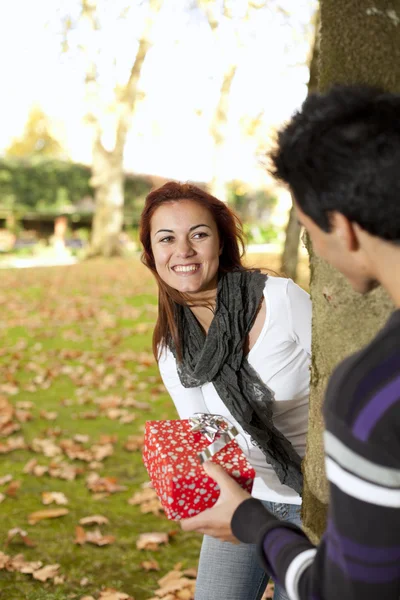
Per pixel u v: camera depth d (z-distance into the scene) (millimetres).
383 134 834
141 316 10242
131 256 20531
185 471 1387
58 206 27094
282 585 1004
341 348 1256
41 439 4754
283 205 30906
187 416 1959
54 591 2947
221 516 1206
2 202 26109
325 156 860
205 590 1833
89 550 3297
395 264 876
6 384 6207
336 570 856
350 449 828
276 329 1776
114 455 4500
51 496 3828
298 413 1856
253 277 1809
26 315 10203
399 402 808
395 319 868
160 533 3432
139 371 6738
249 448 1863
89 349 7816
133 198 27922
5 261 20797
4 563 3125
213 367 1790
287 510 1876
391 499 804
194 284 1799
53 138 30641
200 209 1801
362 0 1195
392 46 1193
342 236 904
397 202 825
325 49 1256
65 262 20625
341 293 1229
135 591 2953
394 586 830
